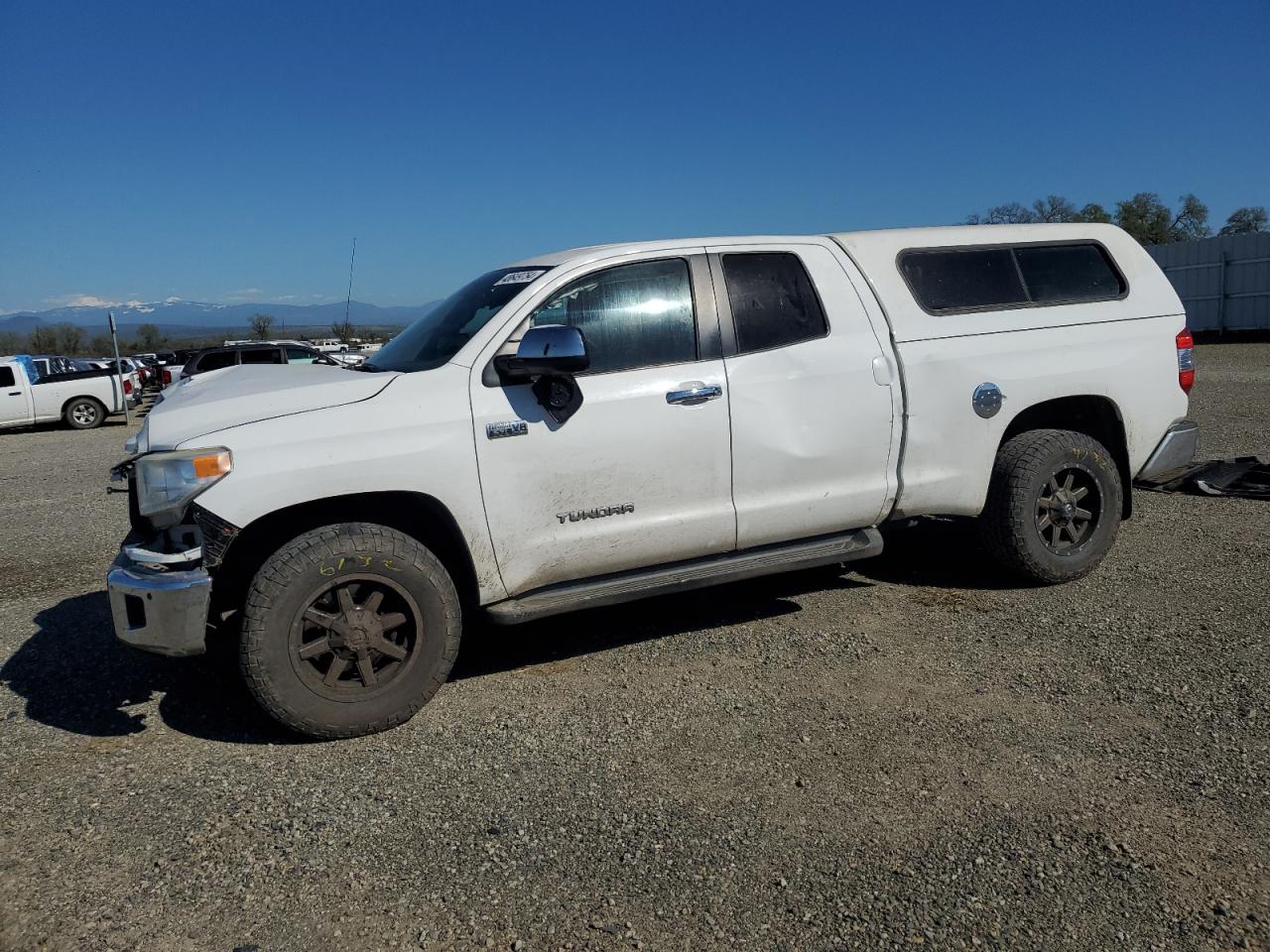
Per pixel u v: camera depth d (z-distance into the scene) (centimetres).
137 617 354
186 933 251
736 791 318
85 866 284
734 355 434
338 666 364
